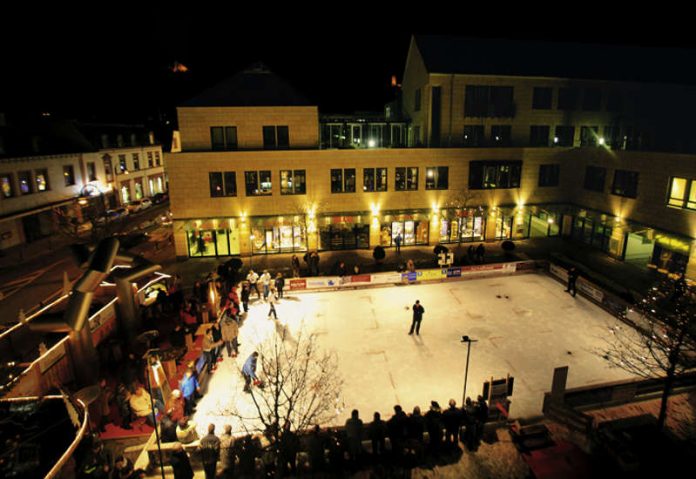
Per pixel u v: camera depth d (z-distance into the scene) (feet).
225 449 39.83
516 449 43.19
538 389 53.72
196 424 48.16
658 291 77.97
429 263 100.68
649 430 43.19
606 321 71.72
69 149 135.85
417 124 121.29
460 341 65.62
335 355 62.18
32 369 44.04
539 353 61.98
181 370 57.36
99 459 37.11
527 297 81.97
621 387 50.21
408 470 40.01
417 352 62.75
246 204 104.27
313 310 77.77
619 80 118.52
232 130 102.63
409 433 41.88
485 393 47.32
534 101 117.50
